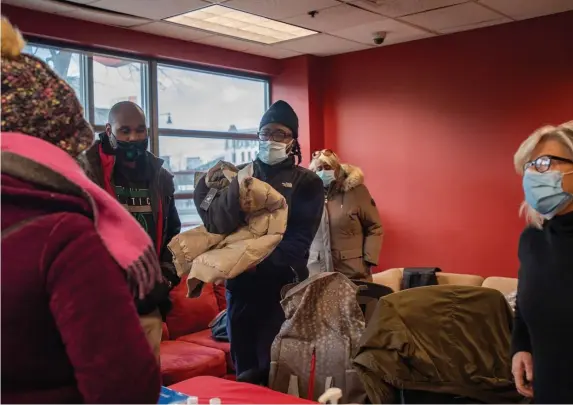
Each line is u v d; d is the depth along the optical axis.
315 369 2.07
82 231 0.74
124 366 0.73
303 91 5.51
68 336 0.71
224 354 3.38
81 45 4.15
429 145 4.94
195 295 2.02
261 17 4.12
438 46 4.82
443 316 2.48
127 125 2.19
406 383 2.23
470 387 2.33
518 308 1.57
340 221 3.73
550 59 4.21
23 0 3.55
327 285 2.18
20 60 0.82
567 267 1.33
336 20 4.21
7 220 0.72
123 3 3.65
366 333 2.18
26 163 0.74
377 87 5.25
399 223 5.19
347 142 5.52
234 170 2.18
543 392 1.36
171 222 2.40
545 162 1.38
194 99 5.06
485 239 4.64
